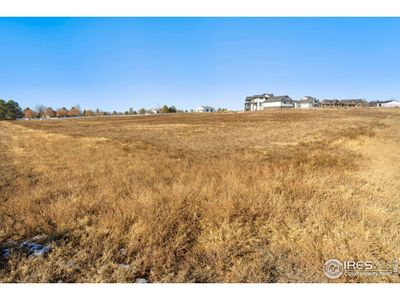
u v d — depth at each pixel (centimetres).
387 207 455
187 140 1850
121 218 391
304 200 455
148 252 314
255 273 288
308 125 3078
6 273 292
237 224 374
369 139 1434
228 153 1170
